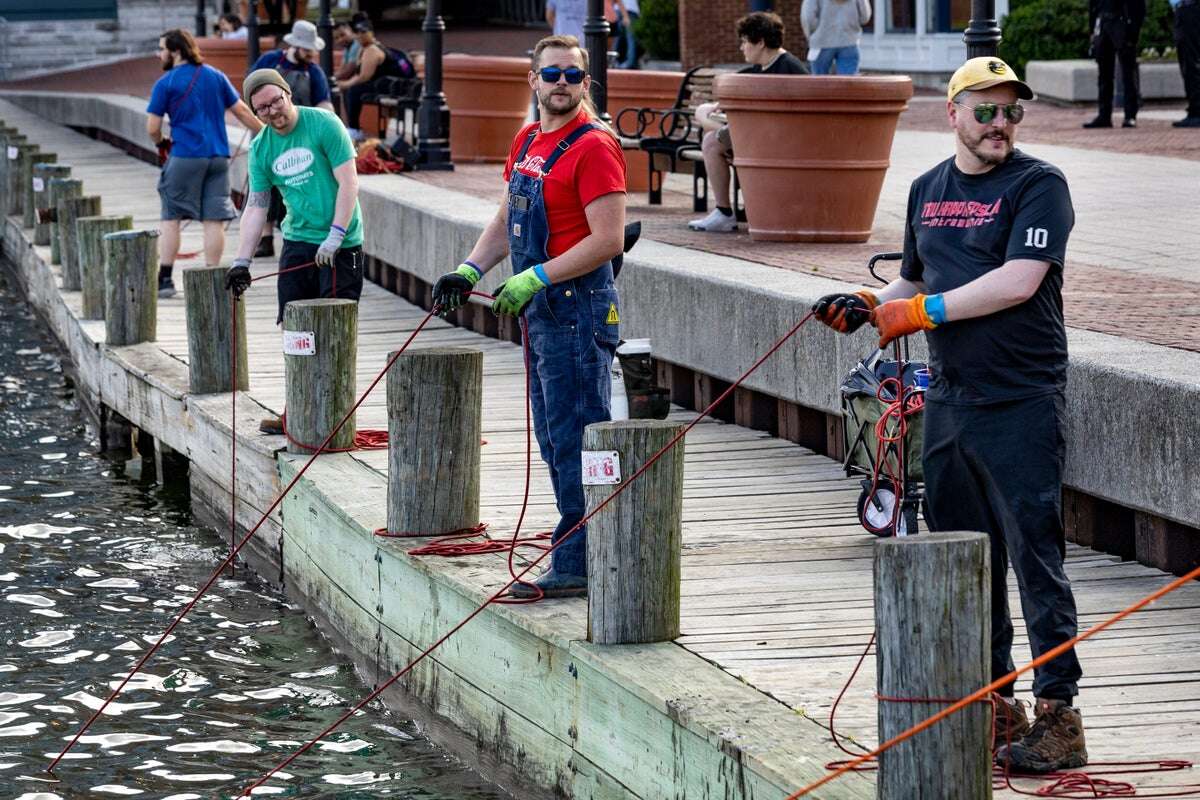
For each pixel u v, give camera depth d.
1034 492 6.41
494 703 9.01
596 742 7.98
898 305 6.45
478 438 10.30
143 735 9.66
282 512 12.44
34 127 43.25
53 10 55.03
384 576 10.37
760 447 12.59
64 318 21.73
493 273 17.36
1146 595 8.79
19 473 16.11
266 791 8.89
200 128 18.75
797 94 15.09
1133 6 25.78
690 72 21.78
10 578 12.61
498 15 59.72
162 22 56.06
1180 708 7.14
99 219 19.39
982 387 6.45
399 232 19.95
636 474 7.97
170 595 12.33
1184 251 14.09
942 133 26.59
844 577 9.18
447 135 24.02
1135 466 9.08
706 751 6.99
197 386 14.84
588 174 8.03
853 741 6.76
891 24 38.00
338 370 12.38
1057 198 6.33
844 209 15.38
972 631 5.92
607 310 8.34
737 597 8.84
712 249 15.14
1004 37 33.81
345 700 10.29
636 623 8.07
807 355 11.99
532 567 9.38
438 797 8.83
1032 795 6.28
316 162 12.22
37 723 9.80
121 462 16.70
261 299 20.05
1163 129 25.73
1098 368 9.27
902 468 9.21
